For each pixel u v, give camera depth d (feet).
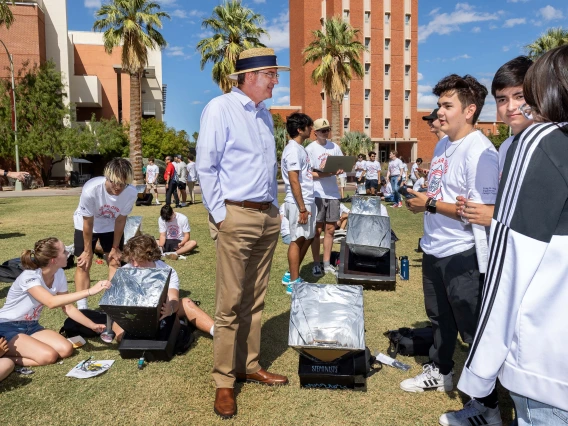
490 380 4.71
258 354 10.45
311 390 10.04
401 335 12.05
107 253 15.20
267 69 9.37
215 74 80.84
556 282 4.29
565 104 4.37
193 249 25.64
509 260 4.43
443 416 8.64
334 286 10.75
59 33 123.54
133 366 11.18
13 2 85.71
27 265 11.61
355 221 18.43
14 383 10.35
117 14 75.92
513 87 7.14
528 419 4.61
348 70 89.92
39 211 46.44
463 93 8.47
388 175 53.67
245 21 78.38
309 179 16.93
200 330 13.39
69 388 10.12
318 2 165.58
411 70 175.63
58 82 107.45
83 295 11.25
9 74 112.47
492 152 8.03
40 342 11.33
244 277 9.51
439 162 9.17
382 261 18.30
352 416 9.01
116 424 8.78
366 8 167.73
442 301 9.47
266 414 9.09
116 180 13.44
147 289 11.26
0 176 17.28
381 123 173.88
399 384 10.31
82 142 107.34
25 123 104.06
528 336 4.43
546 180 4.22
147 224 35.63
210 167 8.99
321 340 9.78
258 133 9.46
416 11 173.99
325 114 168.66
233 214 9.16
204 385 10.28
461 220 8.10
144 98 161.99
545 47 97.76
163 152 141.28
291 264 16.83
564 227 4.26
